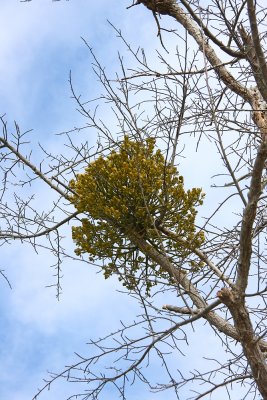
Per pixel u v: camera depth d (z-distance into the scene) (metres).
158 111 5.69
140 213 5.68
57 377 5.74
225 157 5.25
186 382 5.69
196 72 5.71
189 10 6.30
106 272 5.81
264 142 5.20
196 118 5.76
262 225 5.85
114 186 5.74
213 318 5.51
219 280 5.61
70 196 6.11
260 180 5.27
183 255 5.76
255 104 6.50
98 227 5.80
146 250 5.74
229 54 6.57
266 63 5.77
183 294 5.69
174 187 5.80
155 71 5.95
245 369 5.83
